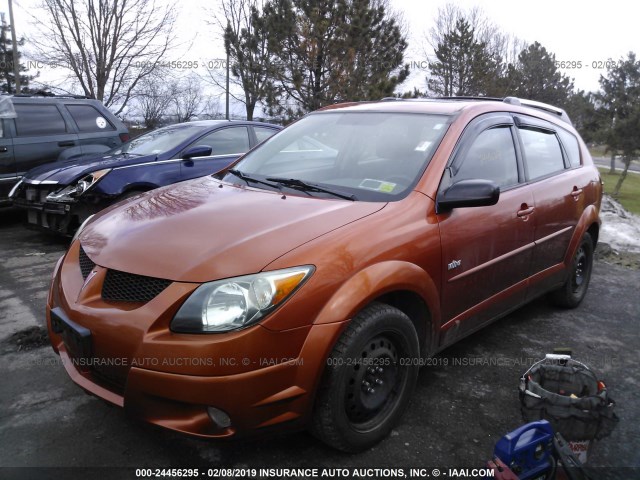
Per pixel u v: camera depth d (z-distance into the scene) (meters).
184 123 7.18
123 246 2.48
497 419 2.88
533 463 2.13
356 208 2.69
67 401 2.93
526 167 3.70
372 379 2.51
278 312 2.15
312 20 15.77
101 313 2.29
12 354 3.48
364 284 2.36
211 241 2.37
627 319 4.47
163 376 2.11
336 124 3.61
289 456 2.51
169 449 2.54
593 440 2.47
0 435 2.61
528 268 3.68
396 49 16.80
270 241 2.33
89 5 19.38
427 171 2.92
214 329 2.11
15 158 7.32
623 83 43.00
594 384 2.64
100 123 8.37
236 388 2.10
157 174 6.16
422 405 2.99
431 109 3.41
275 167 3.48
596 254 6.74
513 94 34.06
